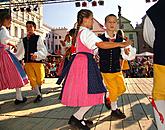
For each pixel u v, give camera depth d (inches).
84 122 98.5
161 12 60.3
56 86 254.1
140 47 1443.2
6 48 138.5
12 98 175.9
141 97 180.9
